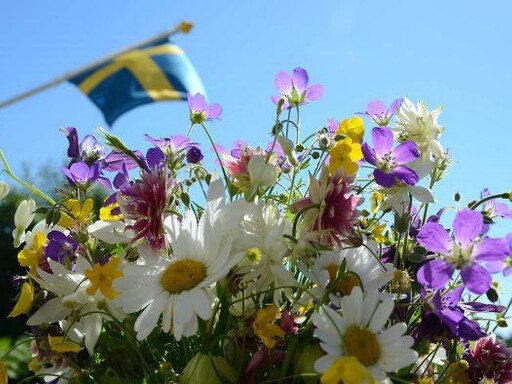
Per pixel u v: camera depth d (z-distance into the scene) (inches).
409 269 13.5
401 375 11.6
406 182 13.0
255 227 12.0
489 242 11.9
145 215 12.0
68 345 12.4
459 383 13.3
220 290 11.8
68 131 15.0
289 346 11.3
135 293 11.5
